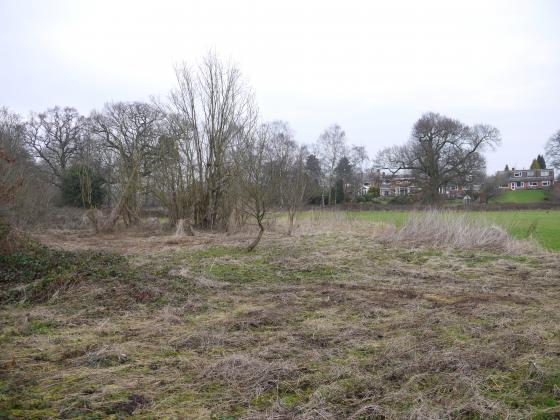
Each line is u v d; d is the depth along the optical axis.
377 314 6.12
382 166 47.00
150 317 6.02
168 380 4.02
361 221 19.75
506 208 38.12
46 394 3.71
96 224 18.42
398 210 35.16
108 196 26.27
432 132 44.25
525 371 4.18
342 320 5.86
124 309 6.35
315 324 5.65
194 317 6.02
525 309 6.28
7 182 12.22
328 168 57.25
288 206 17.59
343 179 56.34
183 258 10.94
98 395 3.69
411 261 10.87
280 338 5.09
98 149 26.33
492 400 3.66
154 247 13.23
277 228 18.22
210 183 18.88
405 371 4.17
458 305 6.47
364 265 10.22
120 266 8.74
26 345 4.90
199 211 19.14
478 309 6.22
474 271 9.38
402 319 5.81
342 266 9.96
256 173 12.80
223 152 18.80
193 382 3.99
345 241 14.28
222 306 6.58
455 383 3.92
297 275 9.00
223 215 18.92
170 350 4.75
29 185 18.77
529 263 10.38
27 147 35.00
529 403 3.65
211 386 3.92
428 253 11.83
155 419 3.37
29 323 5.70
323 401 3.59
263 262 10.47
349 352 4.71
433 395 3.76
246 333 5.29
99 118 31.45
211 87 18.55
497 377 4.07
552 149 51.31
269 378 4.00
